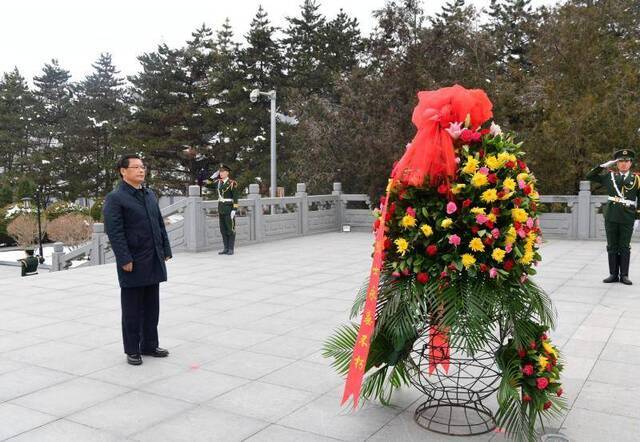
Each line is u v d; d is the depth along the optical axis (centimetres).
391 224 339
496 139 329
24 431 342
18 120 4384
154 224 473
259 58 3525
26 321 610
